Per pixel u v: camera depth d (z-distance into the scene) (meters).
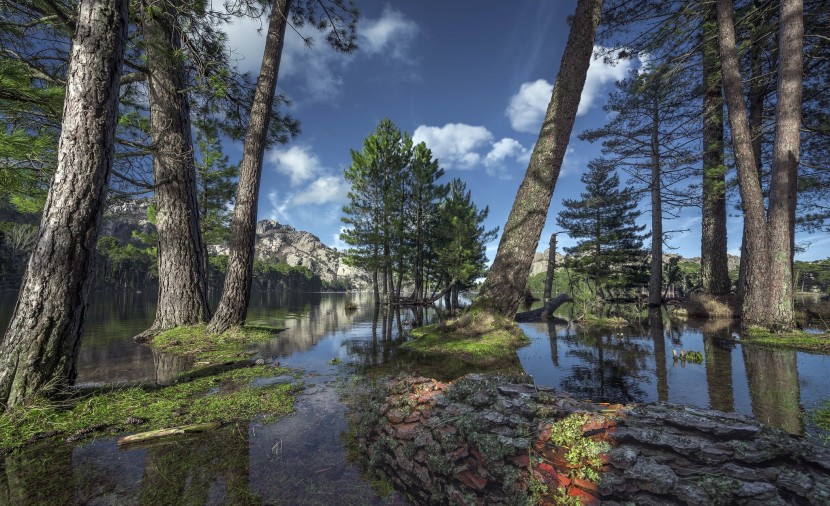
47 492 1.73
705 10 11.26
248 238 7.82
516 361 4.86
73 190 3.28
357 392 3.45
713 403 2.88
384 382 3.25
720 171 13.09
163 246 7.79
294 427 2.57
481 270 24.14
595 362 4.75
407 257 24.84
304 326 10.35
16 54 5.51
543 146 6.96
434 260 23.77
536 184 6.93
